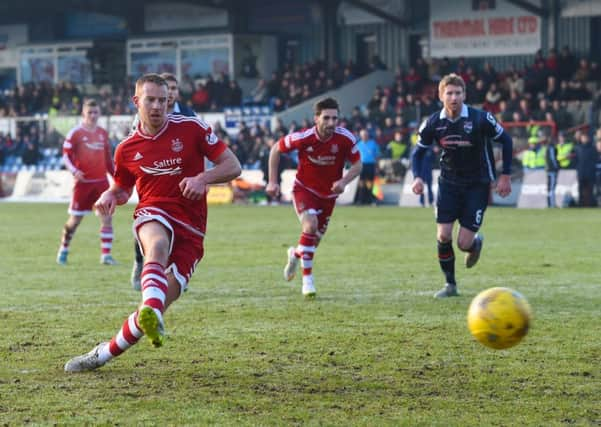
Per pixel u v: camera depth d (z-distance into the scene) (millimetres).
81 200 29906
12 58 103812
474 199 22141
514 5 77250
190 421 12336
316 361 15625
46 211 56812
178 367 15281
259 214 52406
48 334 18078
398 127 62969
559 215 48875
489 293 14000
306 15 88875
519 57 77750
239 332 18141
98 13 95125
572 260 29672
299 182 23453
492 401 13266
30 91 88000
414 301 21938
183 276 15039
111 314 20375
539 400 13312
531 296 22531
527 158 56750
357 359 15758
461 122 21688
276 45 89062
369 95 78250
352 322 19156
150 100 14750
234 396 13516
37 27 102375
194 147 15211
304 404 13109
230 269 28203
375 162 60094
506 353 16188
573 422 12305
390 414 12641
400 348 16594
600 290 23453
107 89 90688
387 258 30781
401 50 85062
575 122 63531
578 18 75250
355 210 55312
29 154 75438
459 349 16516
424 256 31266
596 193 56125
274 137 64562
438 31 81188
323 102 22953
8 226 45438
